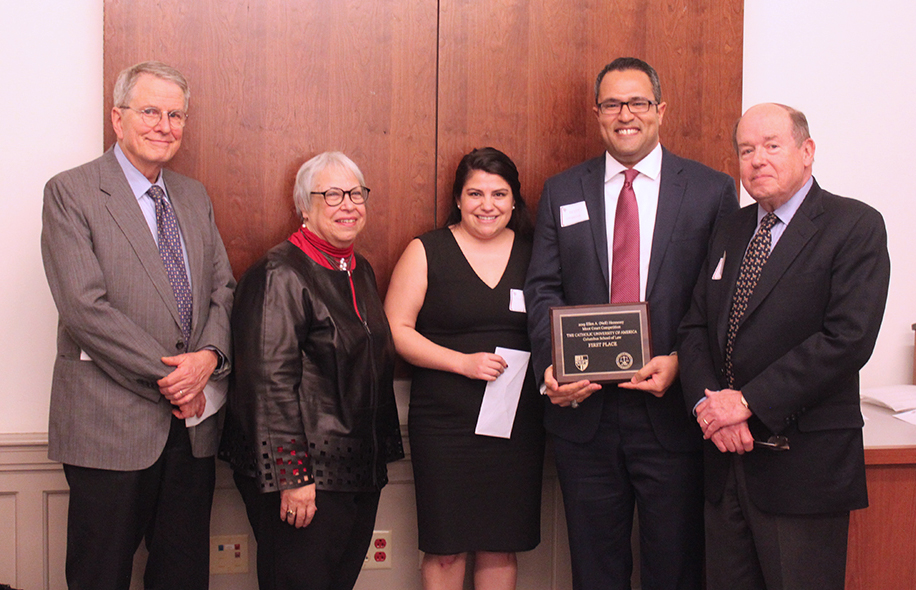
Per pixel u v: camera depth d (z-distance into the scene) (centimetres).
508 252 242
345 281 213
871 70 291
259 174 249
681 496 214
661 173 225
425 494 232
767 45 285
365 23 253
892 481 221
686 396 199
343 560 214
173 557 210
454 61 260
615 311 211
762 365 186
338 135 254
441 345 236
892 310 296
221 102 245
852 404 184
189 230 212
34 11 235
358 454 205
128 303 195
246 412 196
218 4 242
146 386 195
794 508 180
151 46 238
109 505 194
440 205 262
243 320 200
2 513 237
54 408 199
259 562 205
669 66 272
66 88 238
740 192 280
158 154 199
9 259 238
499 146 265
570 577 273
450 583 238
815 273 180
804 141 185
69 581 197
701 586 223
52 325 242
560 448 228
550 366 215
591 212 226
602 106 221
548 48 265
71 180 193
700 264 220
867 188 294
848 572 222
